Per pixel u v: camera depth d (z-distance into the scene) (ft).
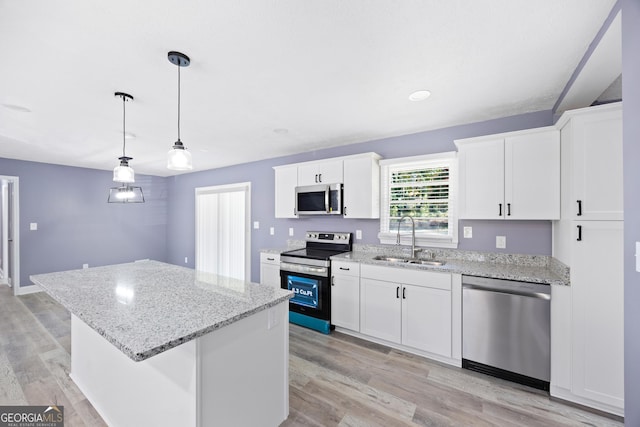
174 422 4.17
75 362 6.86
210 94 6.87
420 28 4.53
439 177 9.59
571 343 6.04
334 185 10.74
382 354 8.27
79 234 16.39
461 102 7.45
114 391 5.43
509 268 7.70
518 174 7.34
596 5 4.01
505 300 6.82
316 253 10.94
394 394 6.40
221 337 4.22
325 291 9.85
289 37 4.74
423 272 7.97
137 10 4.03
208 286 5.98
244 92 6.78
